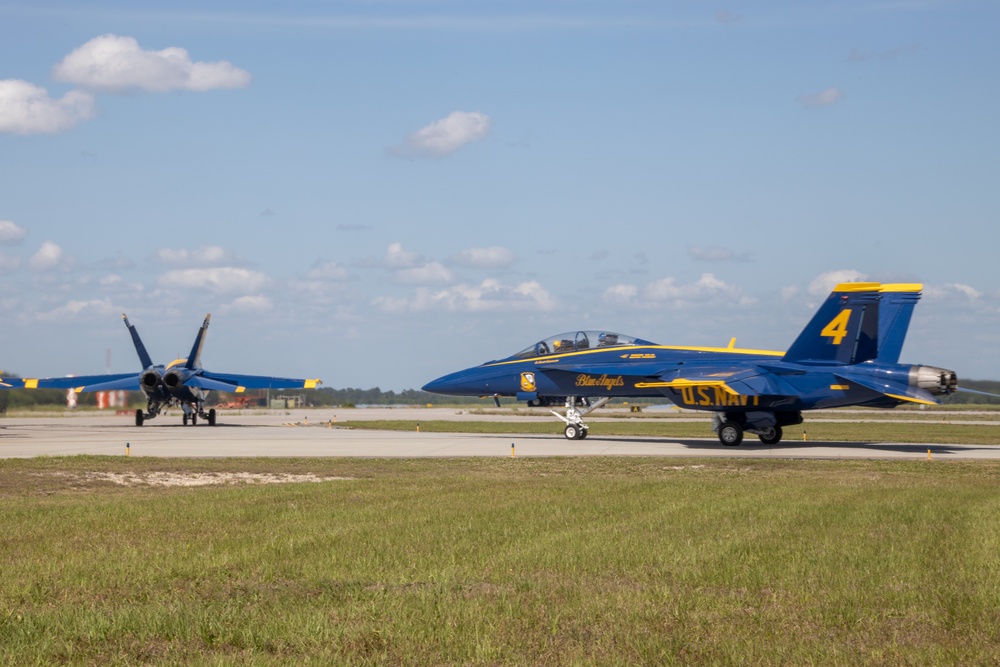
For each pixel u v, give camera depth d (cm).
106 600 1375
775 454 4569
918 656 1116
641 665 1083
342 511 2344
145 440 5781
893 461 4094
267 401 16775
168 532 2003
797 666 1084
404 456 4456
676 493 2792
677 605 1359
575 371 5528
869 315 4716
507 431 7075
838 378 4697
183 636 1181
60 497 2784
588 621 1270
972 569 1611
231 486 3159
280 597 1397
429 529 2036
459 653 1121
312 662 1074
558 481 3206
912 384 4597
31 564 1617
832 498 2652
